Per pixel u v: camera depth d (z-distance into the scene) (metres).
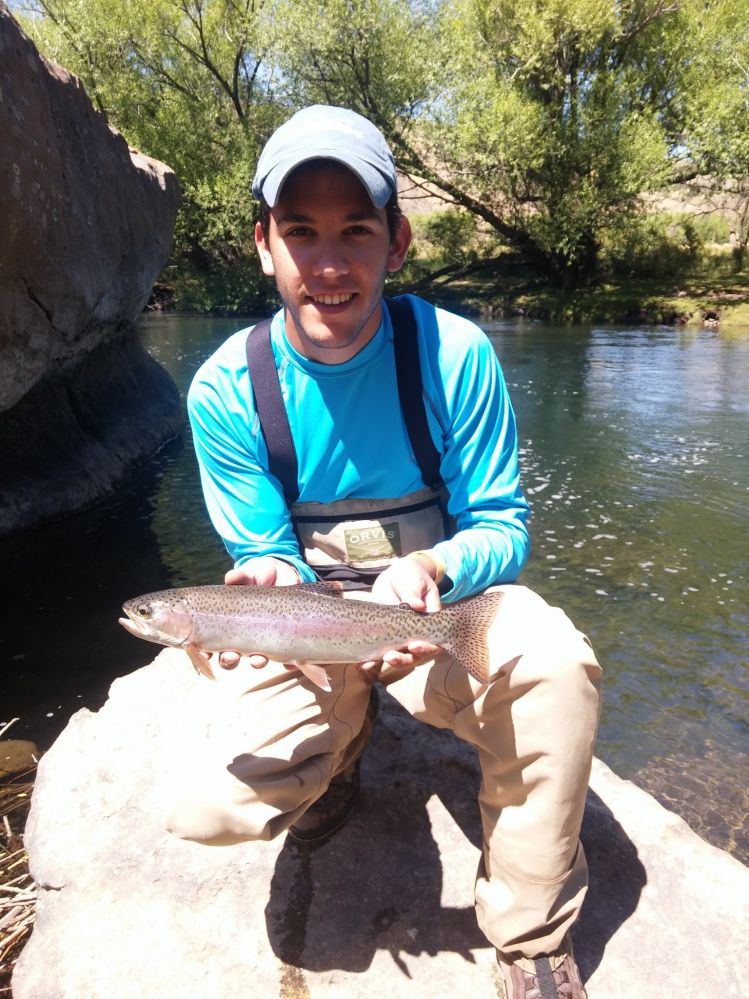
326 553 2.41
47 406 7.16
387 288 28.44
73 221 6.20
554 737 1.77
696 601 5.09
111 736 2.93
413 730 2.87
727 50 22.83
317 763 2.02
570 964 1.95
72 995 2.11
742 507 6.87
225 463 2.32
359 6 22.70
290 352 2.19
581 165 23.16
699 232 28.61
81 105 6.59
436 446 2.28
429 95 23.61
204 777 1.91
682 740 3.70
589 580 5.42
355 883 2.36
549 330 20.56
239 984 2.11
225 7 25.44
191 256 27.78
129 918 2.30
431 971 2.12
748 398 11.47
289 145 1.97
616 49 23.47
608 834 2.49
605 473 7.91
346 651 1.95
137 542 6.31
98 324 7.35
